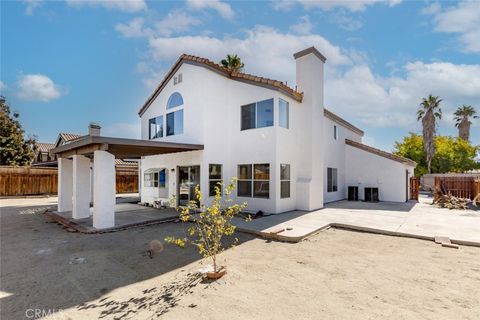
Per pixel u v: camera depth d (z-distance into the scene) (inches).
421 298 161.8
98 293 171.6
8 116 1188.5
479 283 184.2
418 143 1373.0
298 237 300.8
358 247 278.4
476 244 279.4
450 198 577.9
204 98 496.7
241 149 514.6
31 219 454.0
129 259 241.0
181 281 190.5
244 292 171.5
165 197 571.8
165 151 493.0
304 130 520.1
